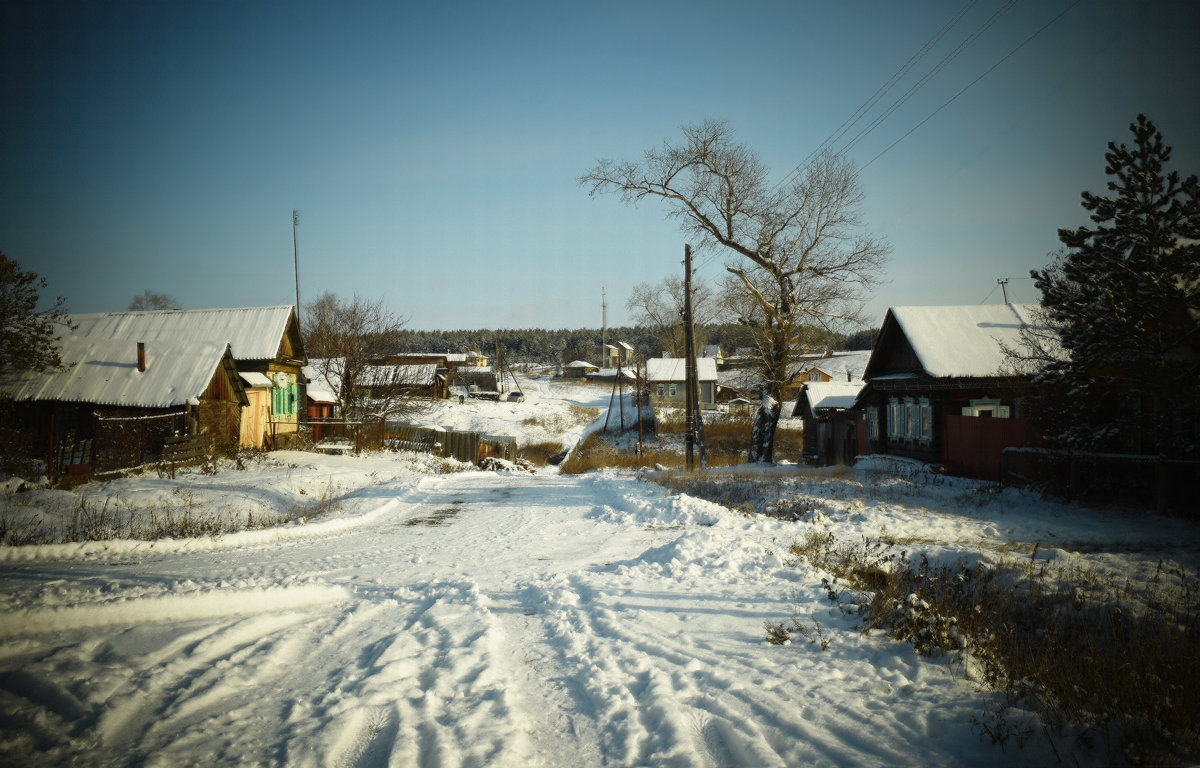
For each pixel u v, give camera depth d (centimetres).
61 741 325
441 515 1517
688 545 884
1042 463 1484
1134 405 1316
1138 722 349
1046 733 336
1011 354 1670
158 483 1616
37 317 2038
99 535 1050
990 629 508
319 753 322
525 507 1645
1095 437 1312
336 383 3688
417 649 492
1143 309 1200
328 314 4838
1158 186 1198
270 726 355
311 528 1233
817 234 2775
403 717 364
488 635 523
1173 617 564
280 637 508
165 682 405
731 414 6184
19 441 1750
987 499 1429
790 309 2848
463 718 364
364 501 1670
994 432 1738
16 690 374
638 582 730
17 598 517
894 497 1501
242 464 2092
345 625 554
